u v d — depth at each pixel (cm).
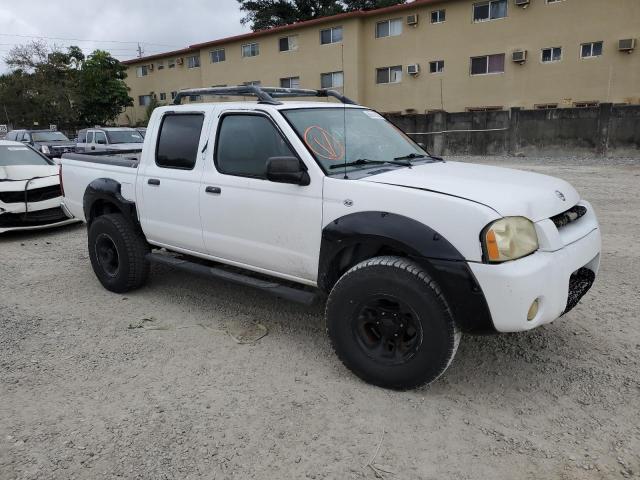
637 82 2155
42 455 282
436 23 2619
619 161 1667
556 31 2295
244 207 397
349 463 272
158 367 377
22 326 453
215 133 424
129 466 272
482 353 386
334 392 338
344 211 340
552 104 2370
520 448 279
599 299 480
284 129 378
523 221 301
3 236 833
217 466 272
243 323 453
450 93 2647
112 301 514
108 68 3888
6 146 943
